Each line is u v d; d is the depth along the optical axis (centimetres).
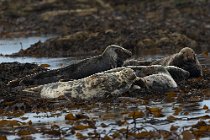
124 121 4203
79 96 5178
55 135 3966
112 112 4594
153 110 4488
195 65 6209
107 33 10425
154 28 11231
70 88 5238
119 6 16788
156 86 5431
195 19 14300
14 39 13375
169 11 15550
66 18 15000
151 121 4247
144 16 15125
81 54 9781
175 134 3872
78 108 4825
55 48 10131
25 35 14038
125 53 6419
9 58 9688
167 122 4228
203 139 3806
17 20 15888
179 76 5919
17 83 5925
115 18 14500
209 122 4194
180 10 15550
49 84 5366
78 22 13912
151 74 5678
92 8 16400
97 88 5197
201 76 6228
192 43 10038
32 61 8988
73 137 3900
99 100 5094
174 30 10981
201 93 5256
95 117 4441
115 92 5206
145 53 9650
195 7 15575
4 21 15800
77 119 4403
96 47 9975
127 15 15375
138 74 5700
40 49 10150
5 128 4212
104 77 5238
